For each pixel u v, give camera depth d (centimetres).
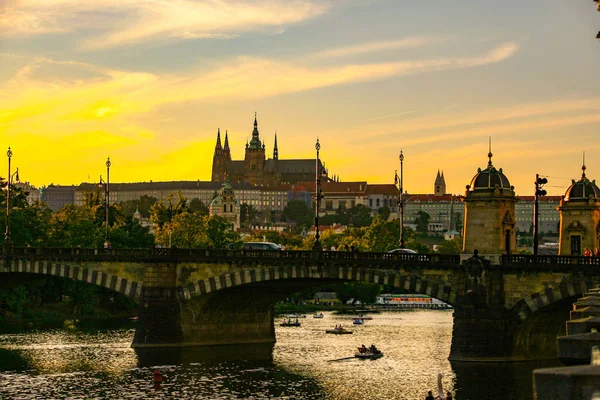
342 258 14838
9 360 14712
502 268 13438
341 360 14975
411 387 11969
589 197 16175
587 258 12912
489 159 14025
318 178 15700
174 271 16362
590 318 3603
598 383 2225
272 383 12494
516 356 13625
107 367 13900
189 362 14500
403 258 14362
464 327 13562
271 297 17450
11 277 18575
